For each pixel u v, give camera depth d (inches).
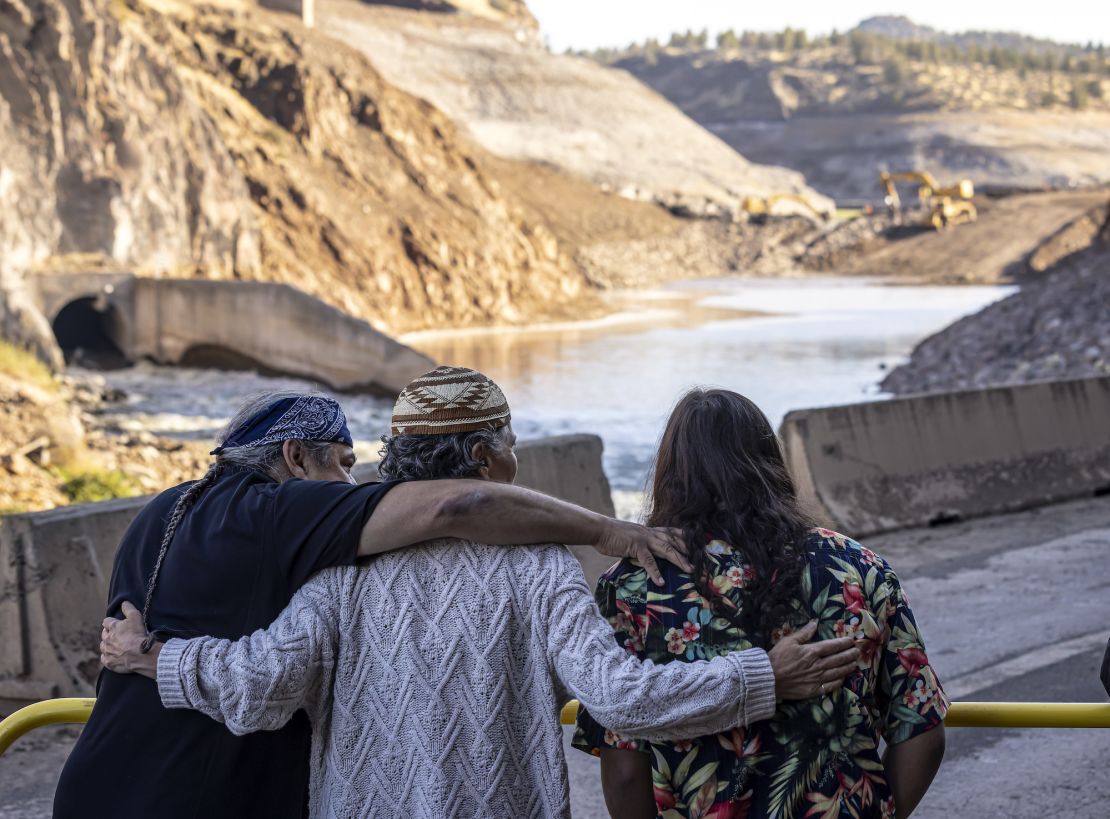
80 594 230.7
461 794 93.4
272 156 2357.3
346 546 96.0
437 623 94.5
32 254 1489.9
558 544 97.7
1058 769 209.3
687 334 2028.8
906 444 397.1
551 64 5231.3
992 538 375.9
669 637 95.0
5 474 634.8
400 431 102.5
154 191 1695.4
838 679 92.4
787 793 92.5
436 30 5128.0
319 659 96.0
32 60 1550.2
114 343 1434.5
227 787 97.4
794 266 4517.7
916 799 98.0
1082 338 970.1
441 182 2731.3
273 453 109.3
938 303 2844.5
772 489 99.3
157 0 2672.2
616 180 4589.1
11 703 223.9
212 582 98.3
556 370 1464.1
